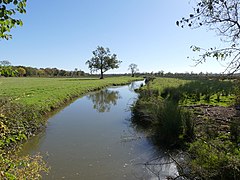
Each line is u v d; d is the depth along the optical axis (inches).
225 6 151.6
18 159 174.6
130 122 584.7
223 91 840.9
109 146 402.3
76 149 387.5
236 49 163.6
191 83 1082.1
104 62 3029.0
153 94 745.6
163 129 405.4
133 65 4190.5
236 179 198.4
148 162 327.0
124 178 282.8
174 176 268.8
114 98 1144.2
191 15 159.6
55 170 304.2
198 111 535.8
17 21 127.4
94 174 294.0
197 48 171.3
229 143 285.7
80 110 789.2
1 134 154.6
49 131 505.0
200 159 236.4
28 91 1075.3
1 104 270.4
